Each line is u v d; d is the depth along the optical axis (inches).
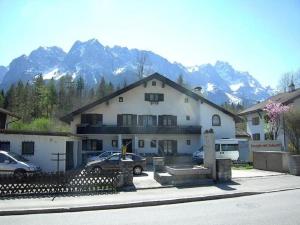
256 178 786.2
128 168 700.0
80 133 1589.6
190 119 1779.0
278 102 1811.0
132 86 1689.2
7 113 1520.7
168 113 1749.5
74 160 1339.8
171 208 495.5
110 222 405.7
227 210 457.1
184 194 595.5
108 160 1027.3
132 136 1692.9
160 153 1701.5
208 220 397.1
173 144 1740.9
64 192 631.2
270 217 401.4
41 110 3732.8
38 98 3823.8
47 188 632.4
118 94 1670.8
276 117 1667.1
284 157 899.4
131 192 637.9
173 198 558.3
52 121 2426.2
